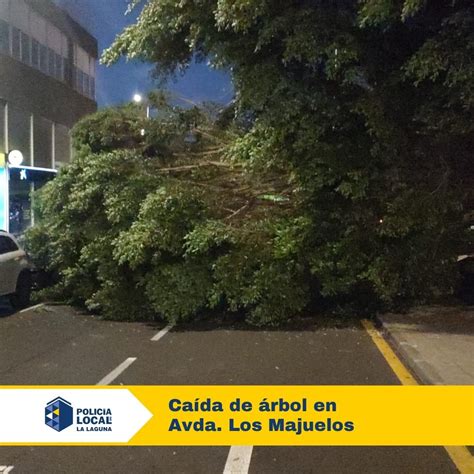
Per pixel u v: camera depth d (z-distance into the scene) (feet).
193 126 47.37
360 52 34.22
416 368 27.12
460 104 34.17
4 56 81.20
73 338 36.01
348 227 37.91
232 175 43.55
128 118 50.80
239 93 36.47
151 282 39.52
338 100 36.63
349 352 31.58
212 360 30.25
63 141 101.04
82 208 43.16
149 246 38.75
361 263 38.19
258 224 39.47
